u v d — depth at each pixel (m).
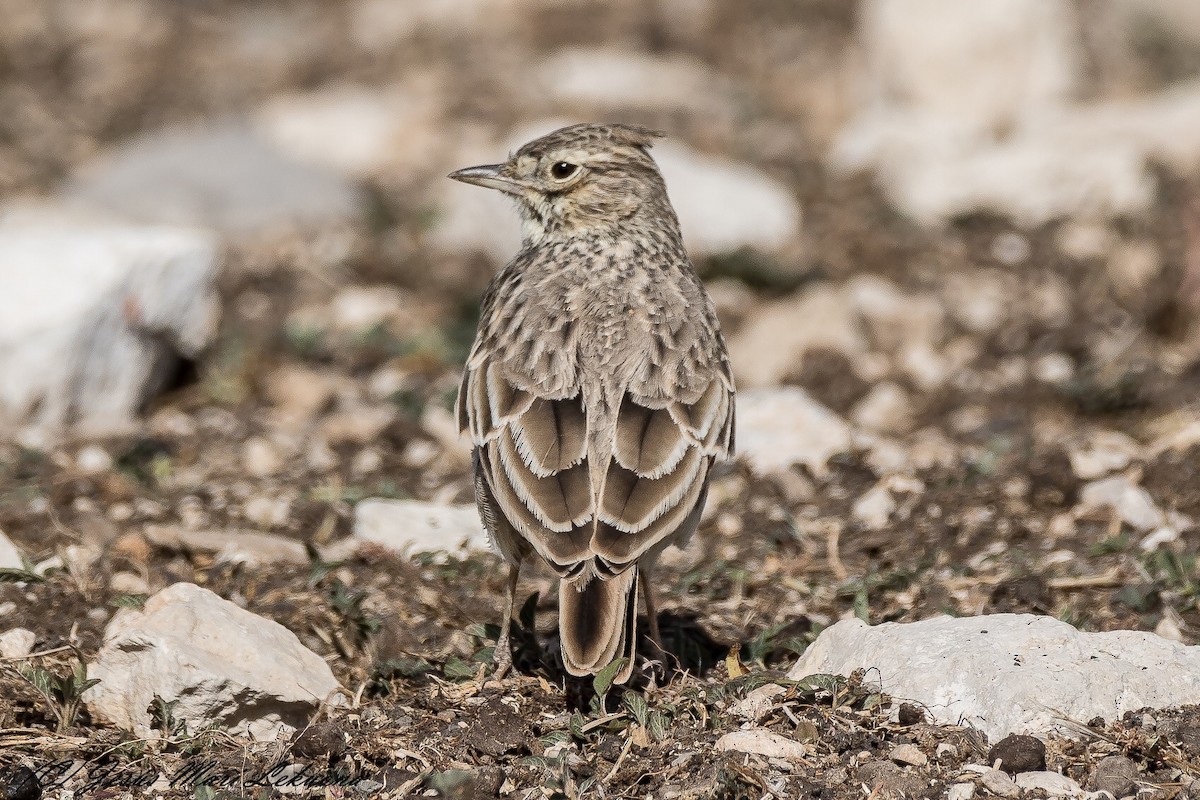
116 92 29.00
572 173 10.01
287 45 32.31
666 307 9.23
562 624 7.90
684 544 8.78
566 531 8.07
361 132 26.11
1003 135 24.69
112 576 10.75
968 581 10.77
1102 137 23.66
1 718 8.82
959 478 12.81
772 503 12.64
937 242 21.19
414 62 30.66
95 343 15.04
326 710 8.77
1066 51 25.56
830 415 14.45
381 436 14.64
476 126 27.02
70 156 25.47
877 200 23.11
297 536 12.15
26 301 14.79
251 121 26.89
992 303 18.72
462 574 11.14
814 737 8.26
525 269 9.76
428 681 9.35
